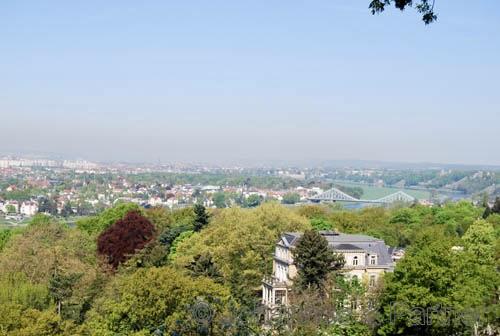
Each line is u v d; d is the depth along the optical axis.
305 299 75.00
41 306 97.12
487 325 86.06
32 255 119.19
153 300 81.19
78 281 103.06
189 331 68.12
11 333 72.94
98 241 150.62
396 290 82.75
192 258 119.75
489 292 89.38
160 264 127.06
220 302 76.62
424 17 30.98
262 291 117.00
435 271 80.69
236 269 111.06
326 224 151.88
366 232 165.75
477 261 97.69
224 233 128.12
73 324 81.50
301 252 98.62
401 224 185.25
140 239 148.62
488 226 122.69
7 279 103.75
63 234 144.38
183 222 176.12
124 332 81.69
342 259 102.31
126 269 124.81
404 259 85.25
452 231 175.00
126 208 190.62
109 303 86.19
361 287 91.06
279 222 129.38
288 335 62.91
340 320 76.31
